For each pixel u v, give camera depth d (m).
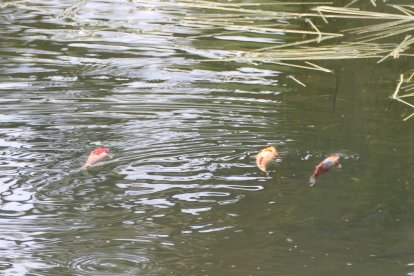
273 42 11.35
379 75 10.25
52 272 5.61
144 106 9.01
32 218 6.41
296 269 5.73
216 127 8.38
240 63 10.71
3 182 6.99
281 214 6.55
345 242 6.14
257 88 9.69
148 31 11.95
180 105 9.05
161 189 6.97
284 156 7.67
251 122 8.54
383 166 7.45
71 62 10.58
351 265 5.79
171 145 7.91
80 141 7.97
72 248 5.96
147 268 5.70
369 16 9.07
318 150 7.80
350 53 8.91
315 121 8.60
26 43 11.38
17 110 8.81
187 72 10.26
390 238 6.19
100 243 6.05
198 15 12.20
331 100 9.29
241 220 6.46
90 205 6.66
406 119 8.66
